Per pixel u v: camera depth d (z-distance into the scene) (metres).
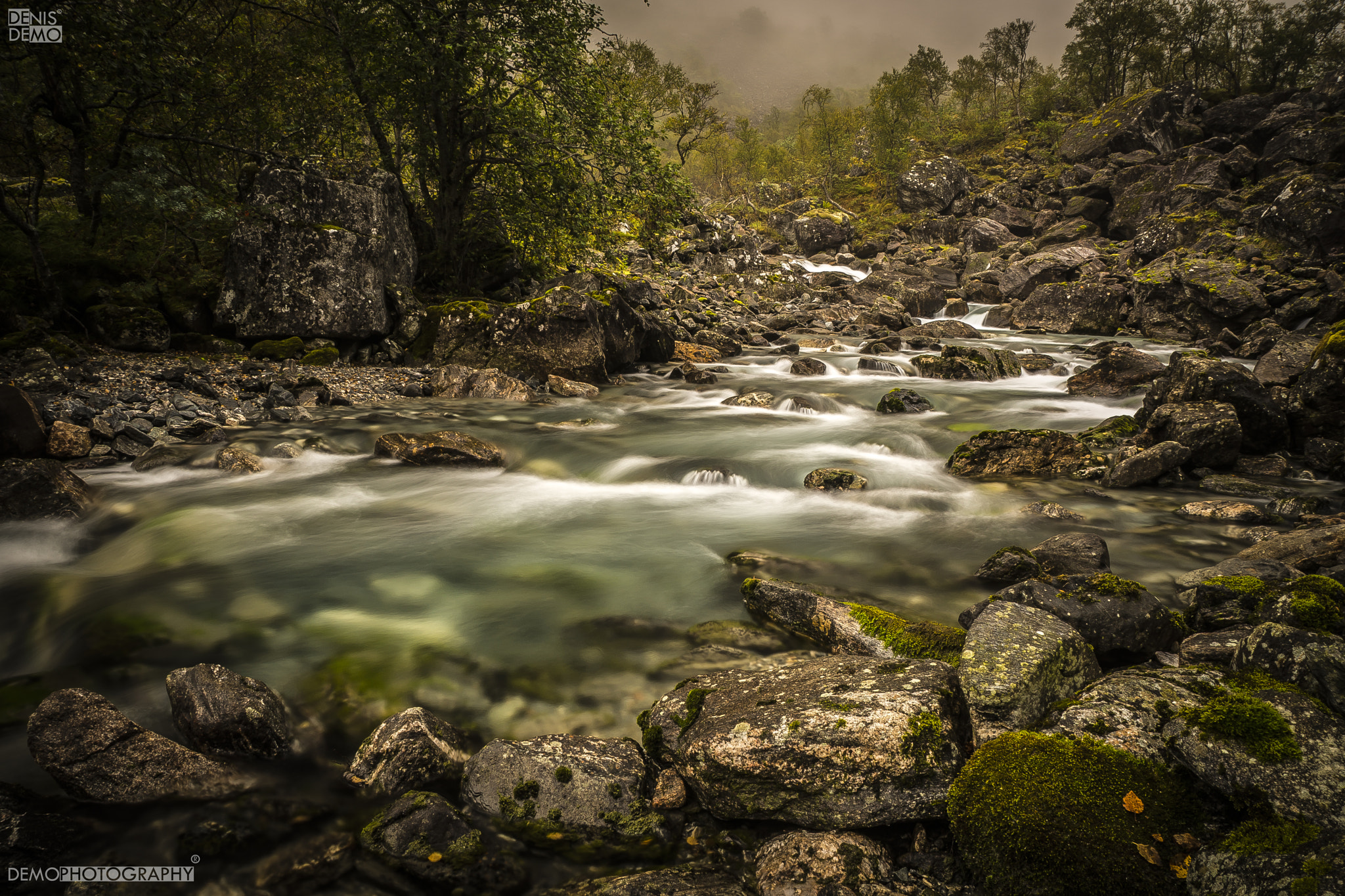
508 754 3.20
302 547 6.11
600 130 16.56
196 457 8.53
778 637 4.59
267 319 13.73
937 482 8.29
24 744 3.49
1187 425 8.63
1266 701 2.98
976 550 6.15
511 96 16.80
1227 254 29.11
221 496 7.47
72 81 12.89
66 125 13.07
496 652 4.38
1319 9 68.62
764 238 62.47
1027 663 3.50
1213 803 2.74
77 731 3.21
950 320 27.45
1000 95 100.75
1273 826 2.45
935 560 5.92
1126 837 2.54
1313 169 34.78
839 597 5.13
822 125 77.62
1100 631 4.11
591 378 14.78
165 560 5.79
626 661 4.29
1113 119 60.00
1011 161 71.81
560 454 9.52
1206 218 34.44
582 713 3.78
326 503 7.37
